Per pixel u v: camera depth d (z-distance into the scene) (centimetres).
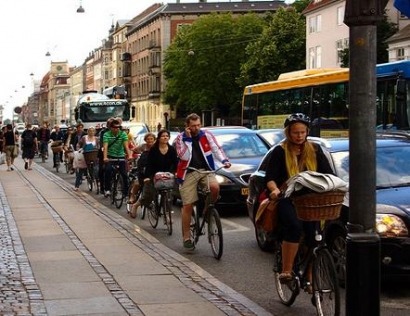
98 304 749
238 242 1215
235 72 8256
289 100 2698
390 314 750
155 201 1369
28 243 1162
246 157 1634
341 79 2328
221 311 721
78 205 1755
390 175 931
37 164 4025
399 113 1945
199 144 1091
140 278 884
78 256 1038
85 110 4162
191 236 1130
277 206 718
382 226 816
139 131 2797
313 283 699
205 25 8281
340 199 661
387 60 6194
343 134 2298
